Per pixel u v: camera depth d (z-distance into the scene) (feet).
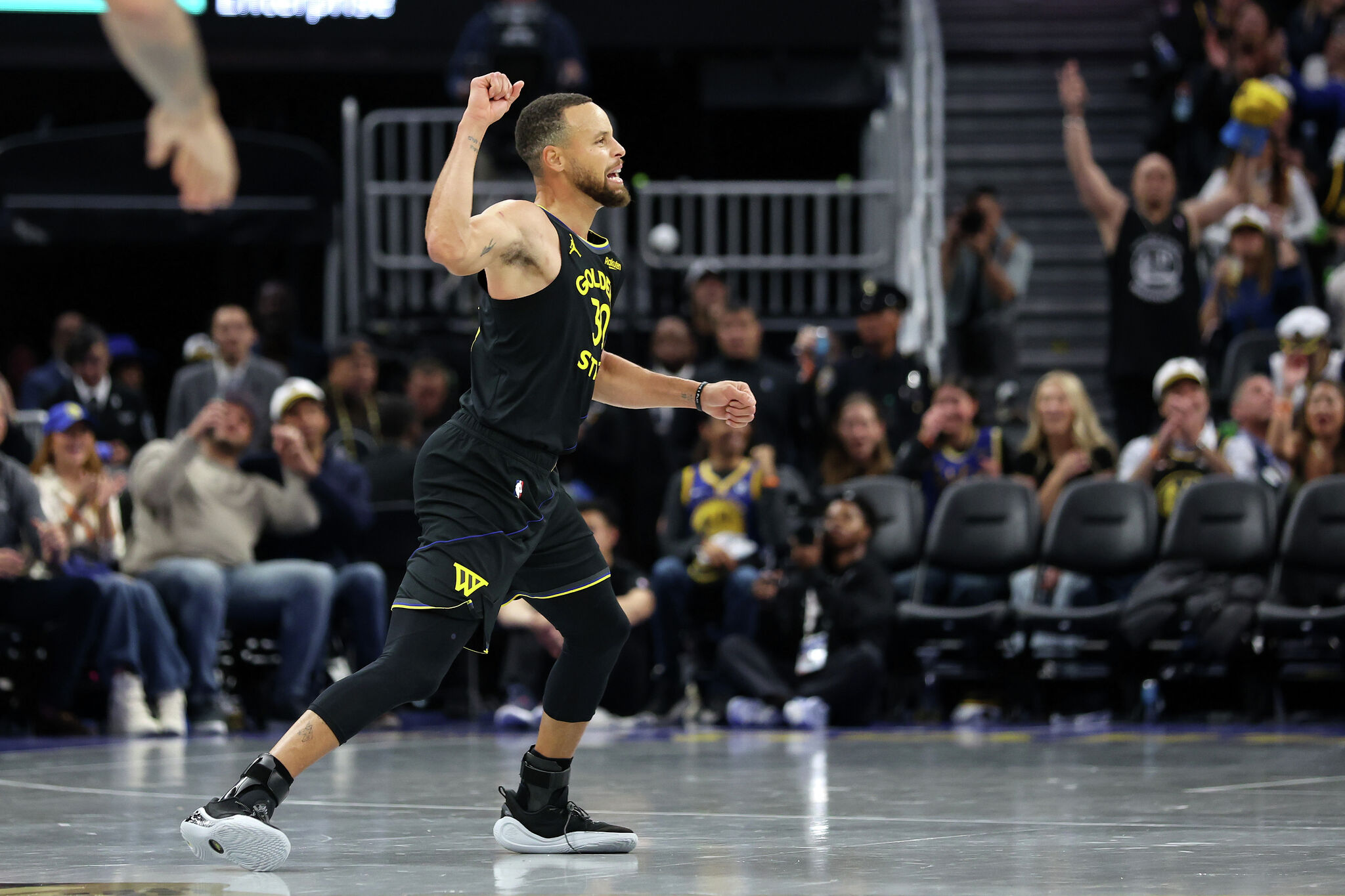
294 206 123.24
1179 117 139.54
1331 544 89.20
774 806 48.75
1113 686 94.99
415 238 127.03
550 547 38.29
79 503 88.12
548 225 36.52
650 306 127.44
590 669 38.60
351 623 91.45
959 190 143.64
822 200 129.18
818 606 90.63
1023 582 99.71
